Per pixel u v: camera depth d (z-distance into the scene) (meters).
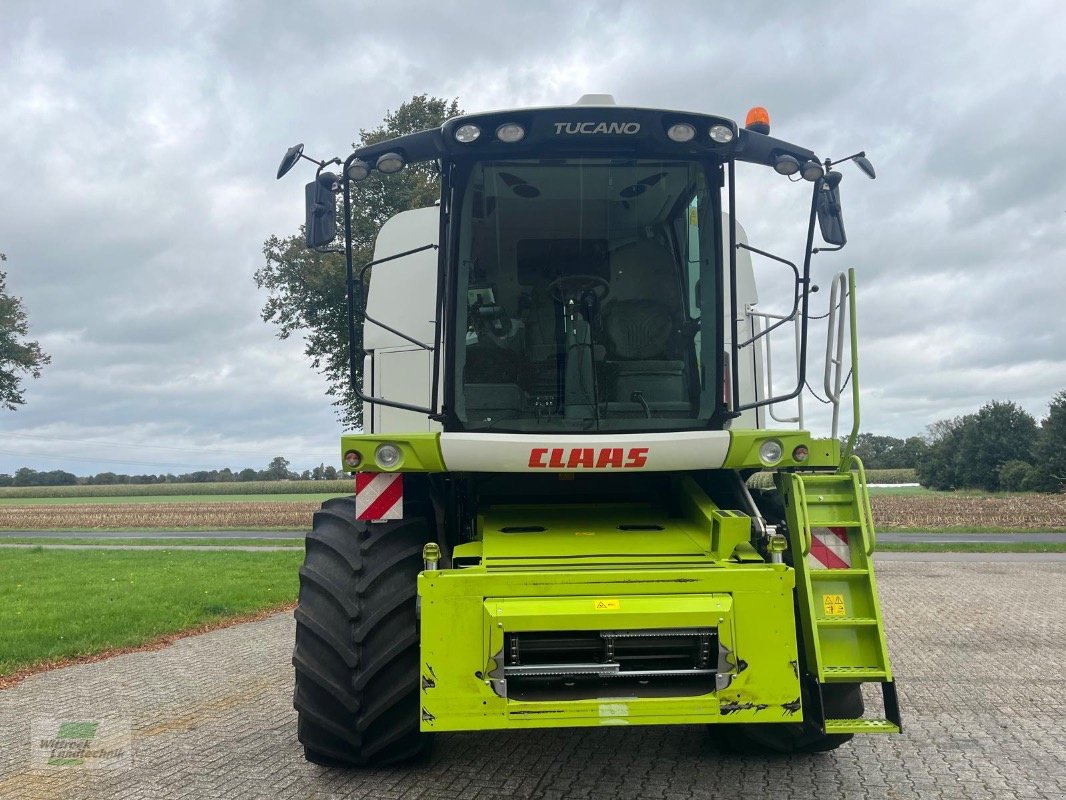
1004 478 61.44
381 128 25.25
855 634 4.05
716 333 4.68
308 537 4.70
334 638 4.28
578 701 3.69
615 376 4.70
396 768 4.66
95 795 4.30
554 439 4.30
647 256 4.73
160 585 14.35
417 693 4.28
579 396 4.67
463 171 4.60
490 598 3.76
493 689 3.70
